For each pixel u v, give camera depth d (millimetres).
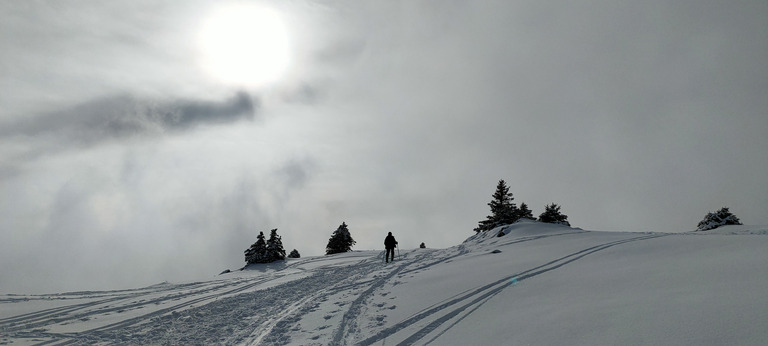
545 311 7914
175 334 9906
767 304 5715
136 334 9945
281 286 16875
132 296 15742
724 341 4926
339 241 64250
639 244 14883
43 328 10570
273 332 9555
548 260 14172
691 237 14922
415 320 9062
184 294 15969
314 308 11758
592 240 18969
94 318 11672
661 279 8680
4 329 10461
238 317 11430
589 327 6461
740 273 7867
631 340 5613
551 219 52375
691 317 5875
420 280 14336
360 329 9055
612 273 10289
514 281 11359
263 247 42125
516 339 6703
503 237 28109
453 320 8625
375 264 23672
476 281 12141
